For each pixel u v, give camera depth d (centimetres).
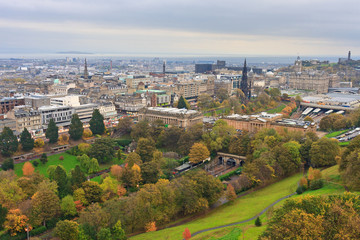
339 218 16775
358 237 15475
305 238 15562
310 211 18212
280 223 17350
